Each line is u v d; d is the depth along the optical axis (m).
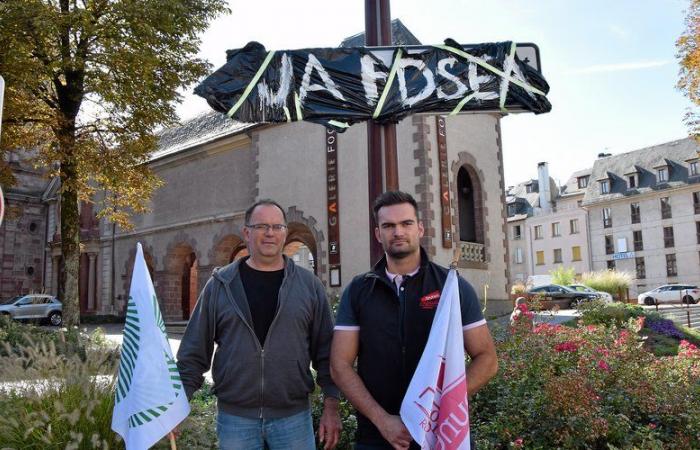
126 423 2.80
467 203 18.19
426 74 4.71
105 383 3.74
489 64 4.76
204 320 3.04
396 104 4.64
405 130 16.27
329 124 4.66
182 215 23.56
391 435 2.39
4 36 12.03
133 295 2.97
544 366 5.20
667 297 35.00
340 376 2.58
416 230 2.69
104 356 4.23
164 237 24.20
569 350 5.77
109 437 3.36
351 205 17.30
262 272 3.12
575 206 57.56
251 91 4.56
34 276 36.44
